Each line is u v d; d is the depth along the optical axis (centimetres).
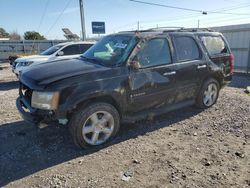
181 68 510
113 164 363
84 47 1096
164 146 417
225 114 566
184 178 325
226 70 621
